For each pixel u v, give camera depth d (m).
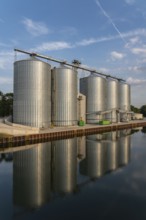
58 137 60.94
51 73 79.12
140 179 27.28
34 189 24.47
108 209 19.20
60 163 36.19
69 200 21.36
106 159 38.47
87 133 73.75
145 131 85.62
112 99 114.00
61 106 77.81
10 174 30.27
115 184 25.62
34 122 66.44
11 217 18.08
